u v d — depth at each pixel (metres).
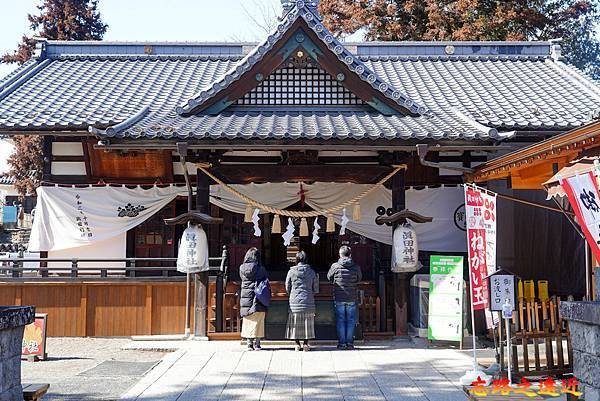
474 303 7.96
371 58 17.33
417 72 16.48
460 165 13.58
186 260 11.02
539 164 8.84
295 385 7.79
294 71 11.88
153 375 8.42
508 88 15.23
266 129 10.50
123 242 13.58
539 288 10.71
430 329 10.48
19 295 11.91
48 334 11.84
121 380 8.39
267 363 9.17
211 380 8.10
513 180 9.65
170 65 16.98
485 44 17.66
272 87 11.89
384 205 13.36
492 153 13.57
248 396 7.25
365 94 11.70
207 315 11.42
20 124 12.20
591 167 6.09
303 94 11.90
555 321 7.98
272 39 11.38
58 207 13.38
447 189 13.51
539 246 12.03
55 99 13.88
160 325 11.95
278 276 14.04
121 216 13.42
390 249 13.51
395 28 24.58
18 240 32.34
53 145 13.59
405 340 11.10
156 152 13.34
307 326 10.05
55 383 8.21
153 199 13.49
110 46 17.56
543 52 17.67
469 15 24.03
